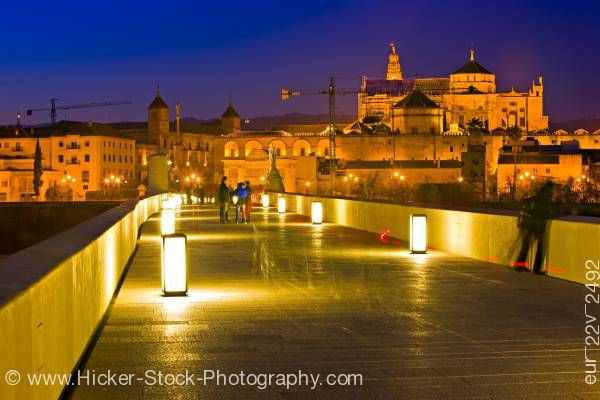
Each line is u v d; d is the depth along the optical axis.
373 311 11.58
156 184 57.62
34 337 5.62
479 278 15.29
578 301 12.44
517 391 7.23
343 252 20.72
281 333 9.91
